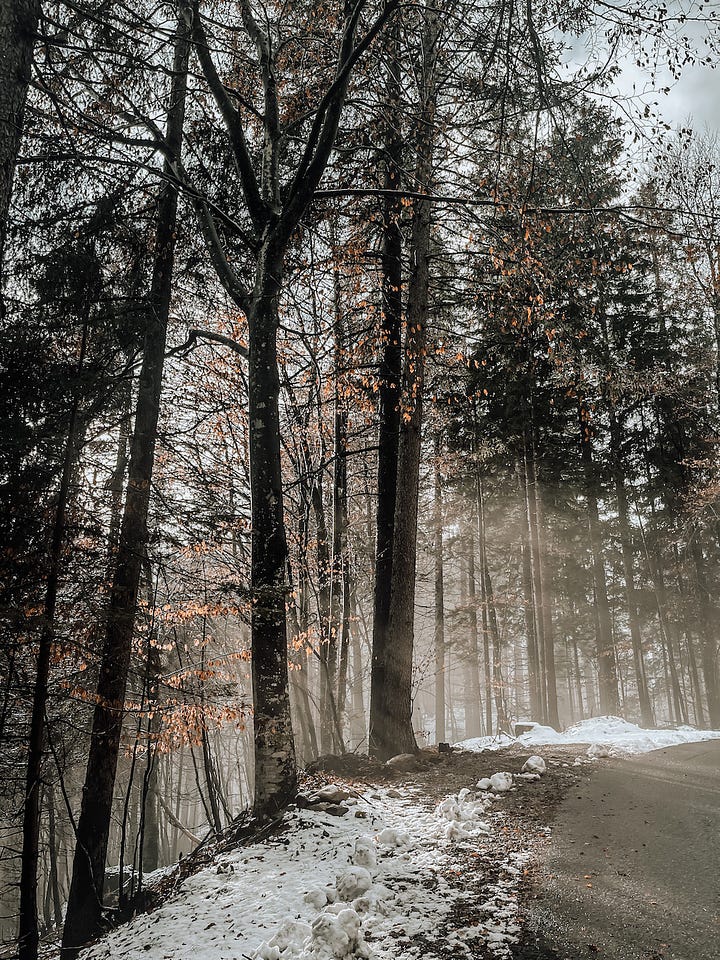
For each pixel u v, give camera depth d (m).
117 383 9.53
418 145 11.27
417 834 7.14
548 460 22.34
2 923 22.92
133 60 9.84
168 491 11.34
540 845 6.34
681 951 4.09
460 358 13.87
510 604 22.86
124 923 7.77
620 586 28.92
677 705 27.48
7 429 7.63
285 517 14.84
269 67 10.42
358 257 13.55
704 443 22.50
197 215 10.79
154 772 16.17
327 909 5.47
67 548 8.20
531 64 8.96
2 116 8.05
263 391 9.33
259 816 8.27
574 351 11.17
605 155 9.90
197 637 11.63
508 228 10.16
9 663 7.88
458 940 4.64
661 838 6.19
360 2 9.20
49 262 9.17
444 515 21.25
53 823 18.39
